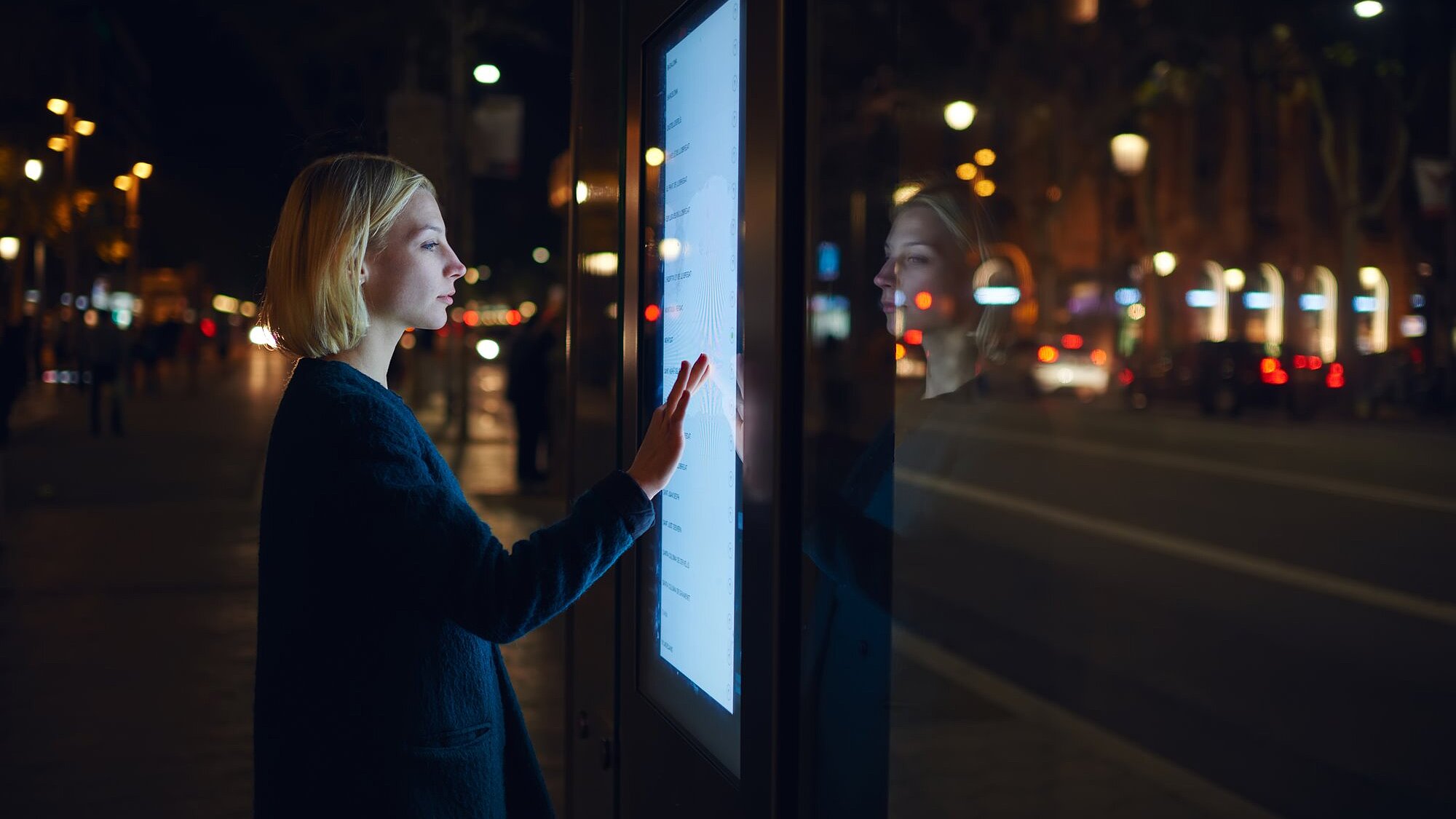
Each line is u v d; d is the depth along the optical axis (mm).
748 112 1633
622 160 2213
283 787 1782
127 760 4719
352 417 1784
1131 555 9219
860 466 1557
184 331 43406
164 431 21391
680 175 1932
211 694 5598
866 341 1570
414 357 29062
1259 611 7398
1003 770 4434
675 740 1965
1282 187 37656
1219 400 25141
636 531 1777
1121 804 4129
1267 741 4996
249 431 21547
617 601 2293
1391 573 8656
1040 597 7508
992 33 41969
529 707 5363
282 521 1794
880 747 1580
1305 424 23281
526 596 1696
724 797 1743
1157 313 37969
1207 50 34438
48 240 34812
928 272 2154
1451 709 5441
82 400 30094
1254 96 37875
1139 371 28094
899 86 1565
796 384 1545
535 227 31641
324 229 1879
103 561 8852
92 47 55062
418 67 20375
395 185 1941
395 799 1750
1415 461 16516
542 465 15852
